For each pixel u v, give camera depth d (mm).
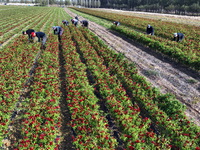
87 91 10219
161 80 12844
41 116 8242
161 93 10797
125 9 123875
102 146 6973
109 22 40469
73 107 8883
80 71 12922
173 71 14328
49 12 68625
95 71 12750
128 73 12945
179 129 7723
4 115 8352
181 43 20375
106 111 9656
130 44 22031
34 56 16031
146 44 20297
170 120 8258
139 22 35812
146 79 12953
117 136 8102
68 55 15805
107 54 16781
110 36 26016
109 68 13984
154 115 8641
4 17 45500
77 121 7934
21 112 9508
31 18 45469
